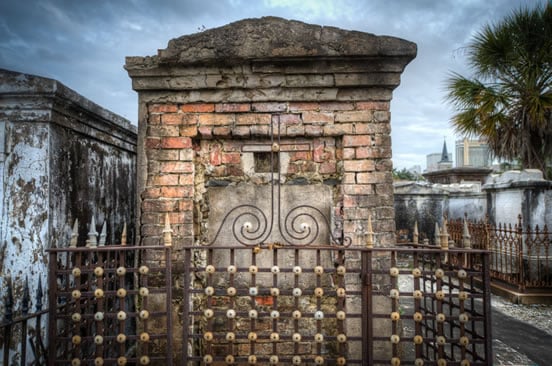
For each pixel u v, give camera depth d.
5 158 3.21
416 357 2.52
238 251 3.14
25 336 2.51
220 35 2.96
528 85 7.88
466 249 2.51
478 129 8.65
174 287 2.98
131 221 5.28
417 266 2.56
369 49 2.91
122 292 2.52
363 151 3.03
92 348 3.34
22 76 3.12
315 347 3.06
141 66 3.00
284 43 2.94
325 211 3.13
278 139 3.13
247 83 3.04
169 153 3.06
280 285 3.12
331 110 3.07
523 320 5.03
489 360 2.42
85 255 3.79
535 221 6.62
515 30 7.96
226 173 3.14
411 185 10.34
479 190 10.14
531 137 8.21
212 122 3.07
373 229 2.99
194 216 3.12
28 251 3.18
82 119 3.77
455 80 8.73
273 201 3.07
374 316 2.55
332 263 3.09
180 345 2.95
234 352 3.07
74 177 3.69
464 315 2.49
